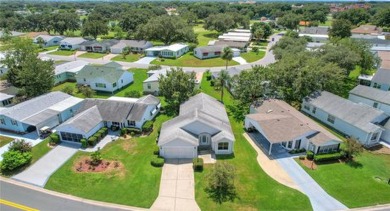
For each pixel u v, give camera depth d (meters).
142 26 117.50
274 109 46.03
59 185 31.94
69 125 39.75
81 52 104.19
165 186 31.83
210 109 44.97
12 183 32.34
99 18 152.50
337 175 33.94
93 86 63.28
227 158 37.50
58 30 138.88
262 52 105.19
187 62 89.44
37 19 152.00
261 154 38.47
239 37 124.44
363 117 42.16
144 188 31.47
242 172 34.47
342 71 54.66
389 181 32.59
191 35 114.06
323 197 30.31
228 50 77.75
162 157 37.12
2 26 150.62
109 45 104.88
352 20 170.12
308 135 38.84
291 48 78.00
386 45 101.00
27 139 42.06
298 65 52.59
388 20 147.12
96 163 35.94
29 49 61.88
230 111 52.38
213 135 39.19
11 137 42.62
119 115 44.41
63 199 29.83
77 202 29.41
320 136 37.81
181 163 36.28
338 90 55.81
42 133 42.75
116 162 36.22
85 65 73.12
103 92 62.38
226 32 145.75
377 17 155.00
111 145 40.38
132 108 45.56
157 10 189.38
